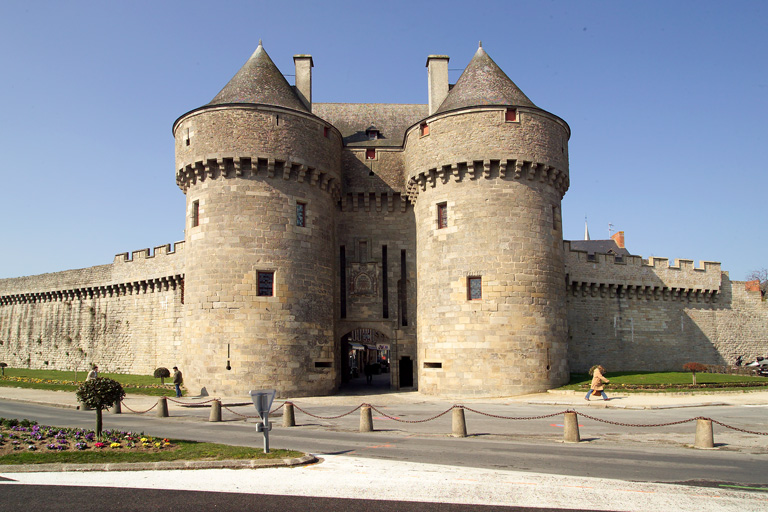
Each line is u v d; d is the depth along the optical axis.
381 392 32.91
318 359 30.97
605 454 14.40
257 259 29.78
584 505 9.76
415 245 36.00
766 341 46.25
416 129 33.12
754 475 12.03
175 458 13.16
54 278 51.22
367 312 35.34
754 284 47.88
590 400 25.38
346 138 38.16
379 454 14.42
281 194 30.75
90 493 10.58
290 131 31.05
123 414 24.05
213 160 30.22
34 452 13.90
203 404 26.20
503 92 31.72
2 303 57.03
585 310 40.72
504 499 10.12
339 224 36.06
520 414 21.89
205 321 29.55
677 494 10.42
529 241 30.19
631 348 41.69
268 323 29.45
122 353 44.88
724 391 27.11
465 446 15.64
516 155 30.20
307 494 10.50
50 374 45.69
